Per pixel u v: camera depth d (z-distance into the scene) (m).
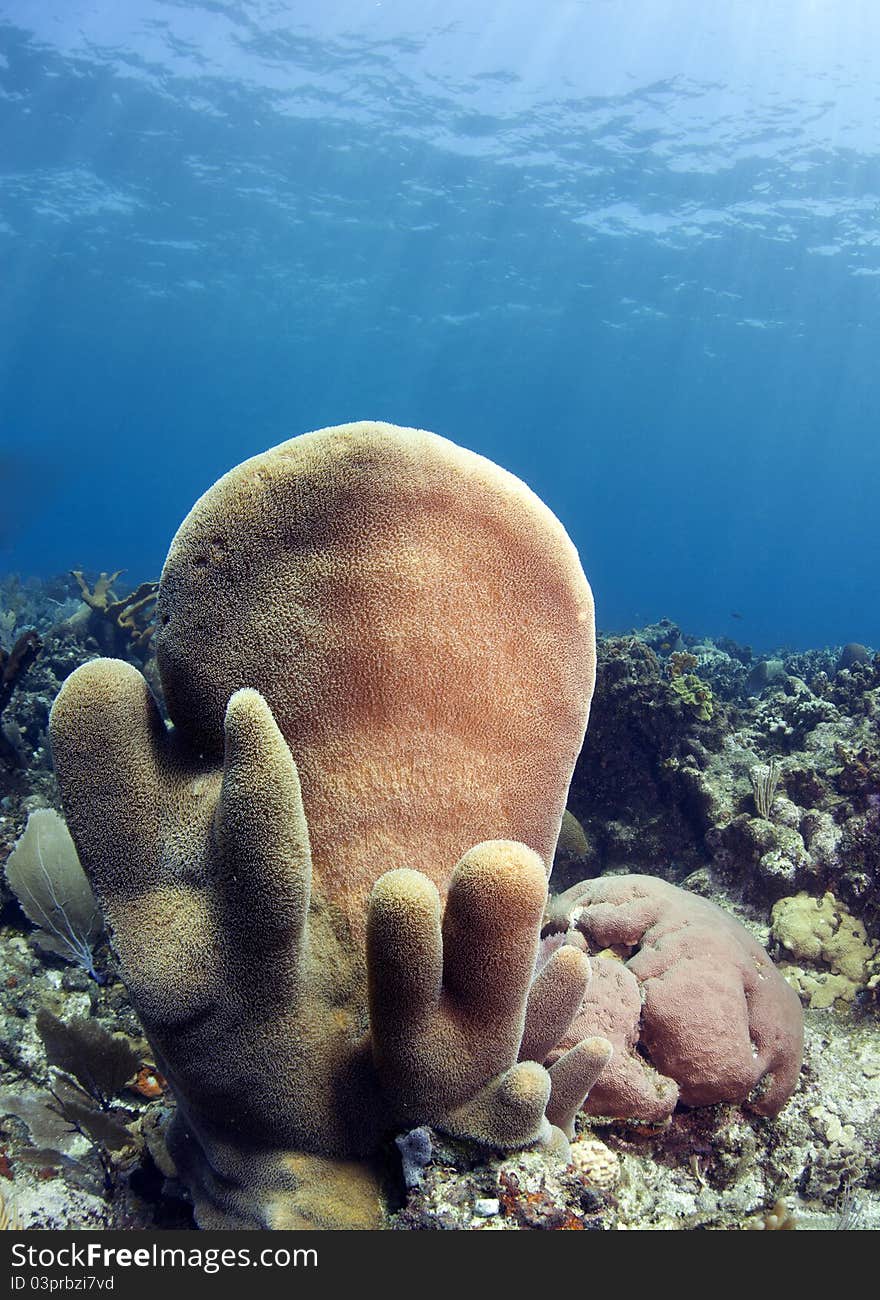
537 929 0.84
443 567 0.93
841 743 2.79
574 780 3.21
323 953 0.90
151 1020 0.88
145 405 40.16
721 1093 1.62
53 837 1.94
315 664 0.91
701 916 1.94
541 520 0.98
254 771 0.79
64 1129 1.44
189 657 0.92
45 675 3.87
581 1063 1.03
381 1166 0.92
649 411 34.94
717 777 2.99
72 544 53.59
